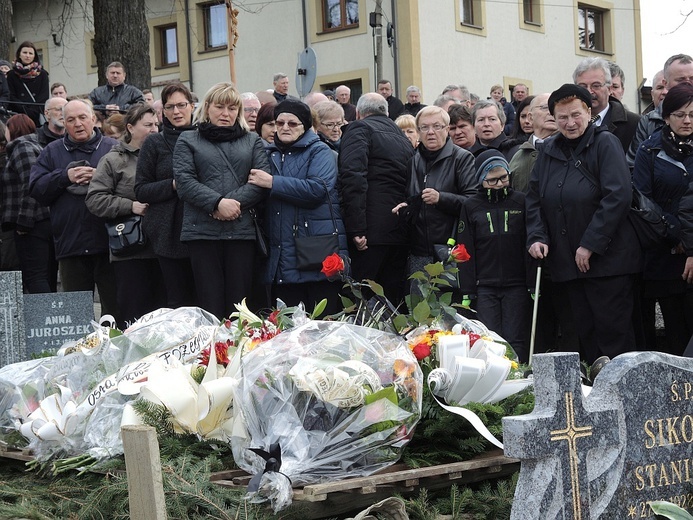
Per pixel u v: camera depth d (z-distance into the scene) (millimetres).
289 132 6637
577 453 3174
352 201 6770
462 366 3979
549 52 27531
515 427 3100
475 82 25328
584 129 5941
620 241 5828
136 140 7230
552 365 3152
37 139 8812
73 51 28344
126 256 7059
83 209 7598
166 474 3619
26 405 4934
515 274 6484
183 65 27344
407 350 3900
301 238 6547
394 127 7141
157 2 27578
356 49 24734
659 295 6199
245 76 26516
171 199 6785
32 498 4090
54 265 8812
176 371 4203
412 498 3807
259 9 26219
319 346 3775
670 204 6039
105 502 3785
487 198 6551
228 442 4047
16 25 29188
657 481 3338
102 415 4320
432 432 3898
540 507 3107
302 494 3400
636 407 3305
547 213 6051
